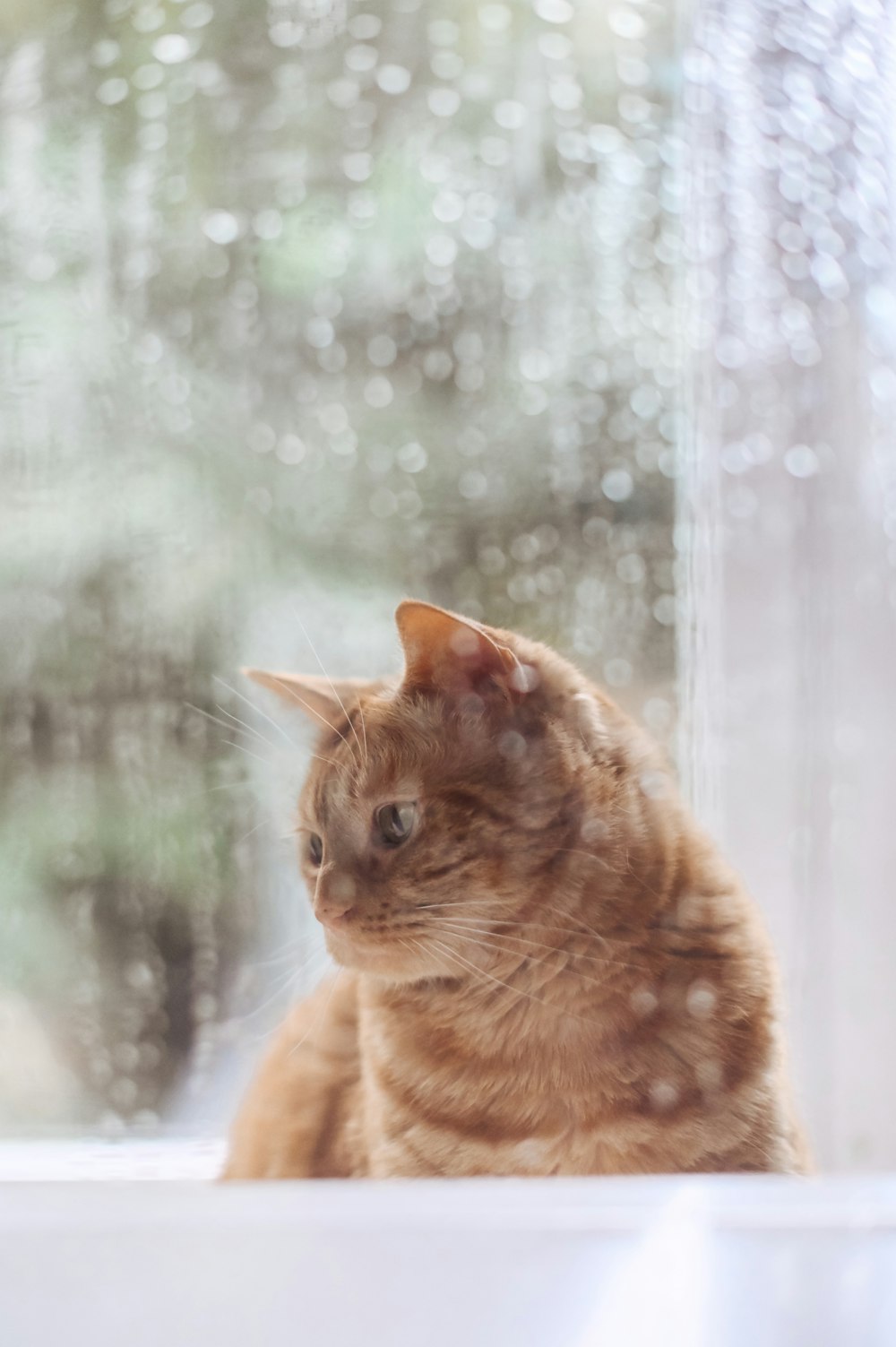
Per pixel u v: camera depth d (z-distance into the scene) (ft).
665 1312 2.89
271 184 3.75
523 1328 2.87
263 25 3.69
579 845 3.28
